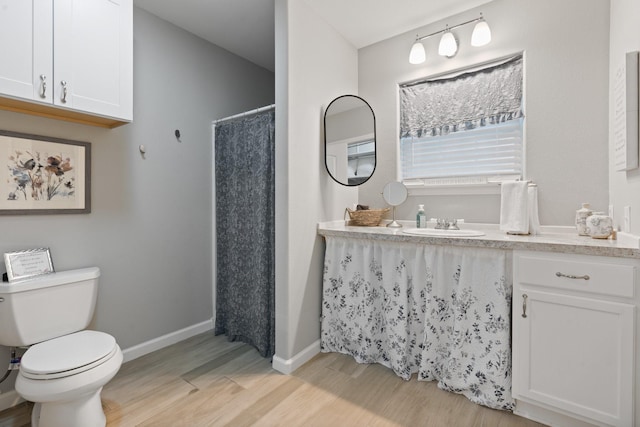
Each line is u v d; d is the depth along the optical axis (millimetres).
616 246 1374
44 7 1535
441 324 1879
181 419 1609
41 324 1639
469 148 2346
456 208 2377
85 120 1941
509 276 1666
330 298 2303
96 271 1891
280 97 2090
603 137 1850
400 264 1995
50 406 1382
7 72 1426
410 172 2607
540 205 2043
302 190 2172
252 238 2422
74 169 1950
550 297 1516
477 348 1729
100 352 1479
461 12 2320
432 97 2467
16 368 1652
